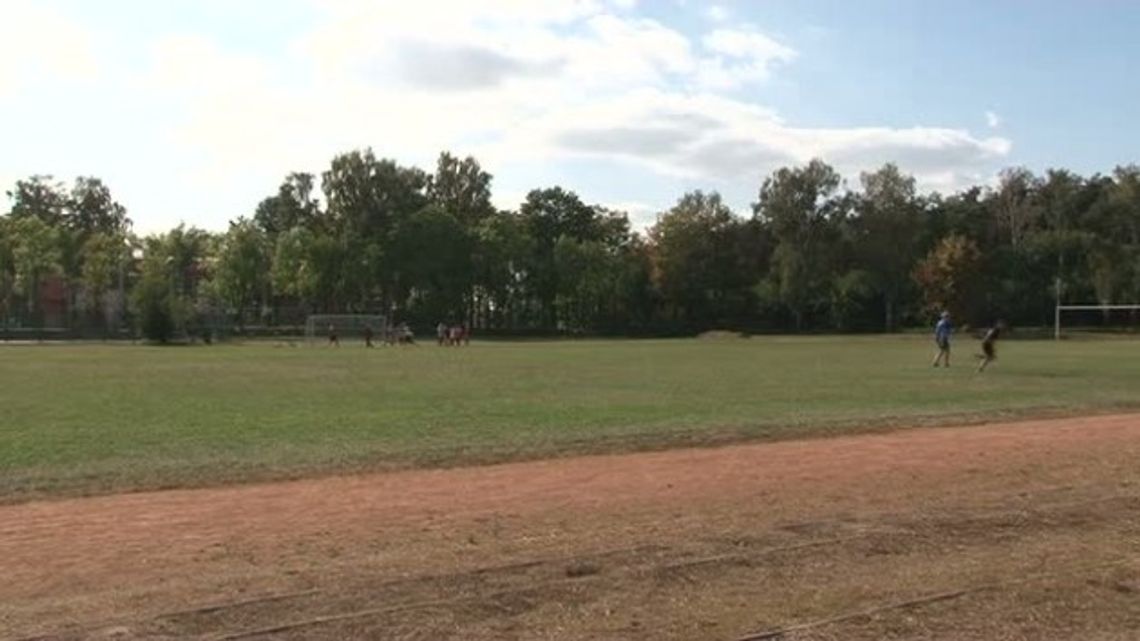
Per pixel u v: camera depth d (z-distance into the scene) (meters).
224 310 118.25
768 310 136.75
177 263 122.56
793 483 13.75
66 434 20.11
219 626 7.45
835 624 7.77
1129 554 9.96
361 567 9.06
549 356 58.66
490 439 19.14
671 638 7.40
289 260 124.00
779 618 7.87
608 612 7.93
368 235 130.88
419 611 7.85
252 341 97.88
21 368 45.16
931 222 137.25
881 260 131.50
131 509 12.20
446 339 89.56
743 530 10.62
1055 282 121.44
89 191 164.38
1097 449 17.14
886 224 131.50
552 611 7.94
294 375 40.00
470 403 26.95
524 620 7.72
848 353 61.22
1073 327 123.19
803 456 16.56
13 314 115.88
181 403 27.09
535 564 9.17
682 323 136.12
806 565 9.34
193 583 8.52
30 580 8.66
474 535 10.43
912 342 86.00
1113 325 122.44
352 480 14.54
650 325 135.50
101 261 119.44
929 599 8.39
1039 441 18.36
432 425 21.61
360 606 7.95
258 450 17.72
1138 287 120.88
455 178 144.62
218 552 9.71
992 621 7.94
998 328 42.09
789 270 130.12
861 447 17.69
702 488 13.39
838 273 132.00
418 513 11.71
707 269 135.62
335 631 7.41
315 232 131.75
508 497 12.82
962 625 7.84
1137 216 137.50
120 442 18.88
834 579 8.93
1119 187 139.38
